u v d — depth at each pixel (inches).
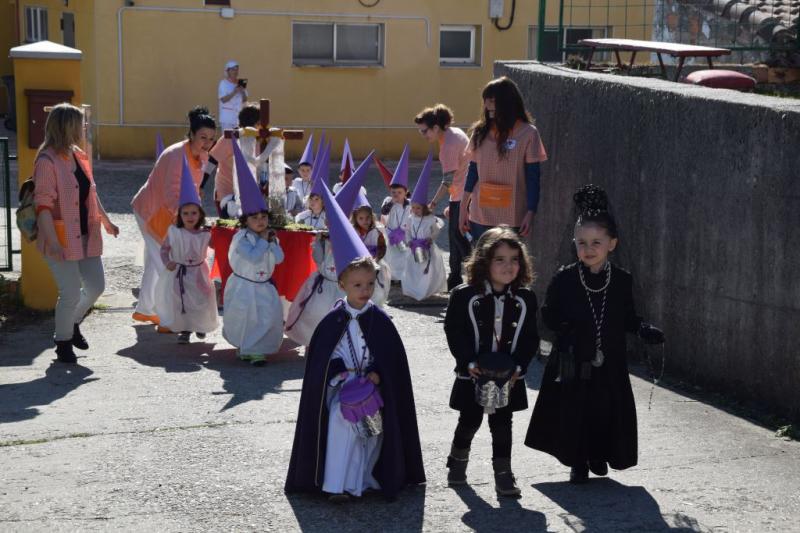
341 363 206.5
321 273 329.1
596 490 212.7
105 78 799.1
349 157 468.4
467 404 209.9
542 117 364.2
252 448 237.5
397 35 854.5
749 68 446.9
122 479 217.6
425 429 251.3
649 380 298.8
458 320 209.3
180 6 804.6
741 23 470.3
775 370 262.1
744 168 269.3
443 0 856.3
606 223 209.8
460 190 405.4
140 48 802.2
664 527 193.3
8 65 1008.9
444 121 406.6
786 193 255.9
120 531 191.8
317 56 850.1
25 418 260.8
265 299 319.0
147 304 363.9
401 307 411.5
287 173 435.8
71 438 244.5
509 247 205.2
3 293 389.1
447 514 200.8
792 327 255.9
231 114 768.9
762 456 232.4
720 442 241.8
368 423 201.5
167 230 355.9
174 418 260.5
